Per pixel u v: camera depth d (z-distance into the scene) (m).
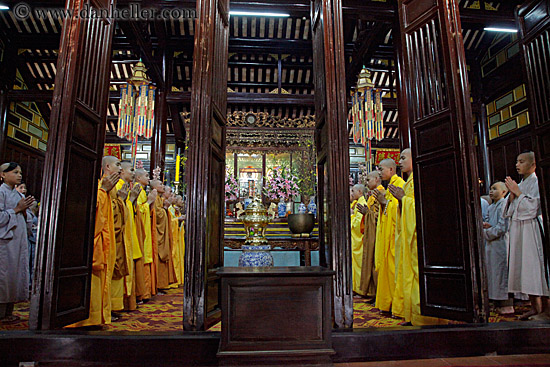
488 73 9.28
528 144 8.15
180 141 10.88
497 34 8.87
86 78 2.58
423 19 2.82
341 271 2.25
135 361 1.89
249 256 3.27
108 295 2.75
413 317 2.68
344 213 2.33
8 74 8.76
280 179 7.33
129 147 12.53
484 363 1.87
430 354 1.97
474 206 2.37
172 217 5.11
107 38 2.89
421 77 2.85
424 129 2.76
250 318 1.72
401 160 3.07
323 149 2.74
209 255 2.38
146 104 6.95
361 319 2.96
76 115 2.45
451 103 2.53
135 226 3.55
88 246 2.53
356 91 7.36
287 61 10.02
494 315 3.32
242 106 10.74
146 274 3.96
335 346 1.93
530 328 2.07
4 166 3.18
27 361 1.89
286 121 9.82
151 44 8.23
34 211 4.88
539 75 2.97
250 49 9.55
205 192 2.31
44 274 2.15
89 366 1.88
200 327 2.15
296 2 6.72
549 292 2.88
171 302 3.85
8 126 9.11
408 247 2.79
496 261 3.36
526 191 3.17
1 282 2.91
